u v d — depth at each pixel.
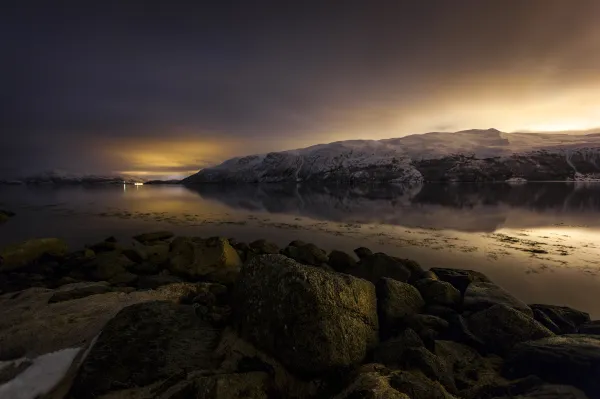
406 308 8.75
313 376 6.30
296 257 15.64
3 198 71.50
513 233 24.84
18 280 13.38
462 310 9.28
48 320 8.08
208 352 6.83
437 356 6.64
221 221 32.97
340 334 6.67
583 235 23.77
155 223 31.72
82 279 13.77
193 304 8.80
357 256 18.14
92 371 6.02
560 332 8.24
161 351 6.64
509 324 7.54
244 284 7.91
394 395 4.80
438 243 21.41
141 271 14.52
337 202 57.34
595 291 12.26
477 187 104.62
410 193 81.88
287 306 6.85
